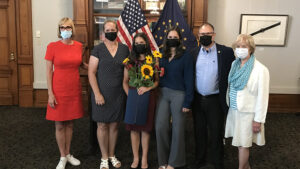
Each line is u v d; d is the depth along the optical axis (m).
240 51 2.19
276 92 5.02
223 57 2.47
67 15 5.01
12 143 3.37
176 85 2.51
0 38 5.07
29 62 5.07
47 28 5.04
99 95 2.56
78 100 2.71
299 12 4.83
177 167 2.65
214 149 2.61
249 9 4.85
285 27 4.83
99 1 4.73
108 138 2.79
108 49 2.58
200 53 2.57
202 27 2.45
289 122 4.38
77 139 3.54
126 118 2.57
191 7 4.62
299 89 4.99
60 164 2.72
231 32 4.93
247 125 2.26
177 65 2.48
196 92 2.62
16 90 5.19
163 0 4.68
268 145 3.42
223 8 4.87
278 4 4.82
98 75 2.59
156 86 2.62
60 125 2.67
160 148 2.61
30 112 4.74
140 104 2.51
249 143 2.27
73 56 2.62
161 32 3.62
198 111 2.65
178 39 2.47
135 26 3.26
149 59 2.46
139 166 2.75
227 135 2.42
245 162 2.35
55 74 2.60
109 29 2.51
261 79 2.16
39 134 3.69
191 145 3.39
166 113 2.56
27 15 4.99
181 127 2.55
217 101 2.54
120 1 4.75
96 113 2.61
